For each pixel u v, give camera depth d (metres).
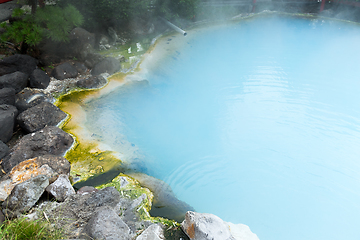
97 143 5.17
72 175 4.31
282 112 7.61
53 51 7.72
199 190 5.03
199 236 3.20
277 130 6.91
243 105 7.79
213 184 5.21
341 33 12.26
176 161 5.55
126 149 5.14
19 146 4.40
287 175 5.60
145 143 5.54
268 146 6.37
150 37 9.98
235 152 6.12
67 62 7.42
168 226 3.49
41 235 3.00
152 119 6.41
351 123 7.24
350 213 4.81
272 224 4.51
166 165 5.34
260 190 5.19
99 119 5.89
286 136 6.73
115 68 7.64
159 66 8.38
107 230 3.02
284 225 4.49
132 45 9.30
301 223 4.55
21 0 9.59
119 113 6.21
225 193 5.03
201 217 3.33
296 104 7.97
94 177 4.33
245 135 6.70
